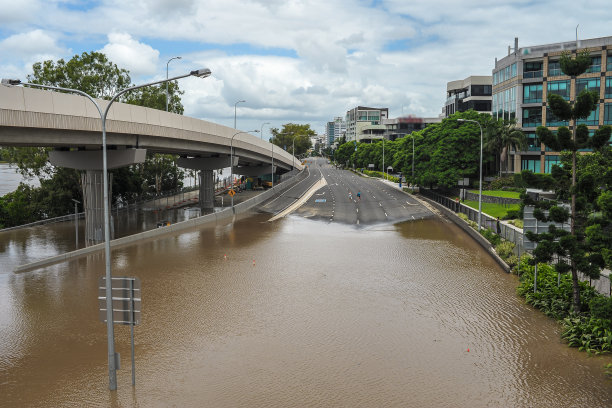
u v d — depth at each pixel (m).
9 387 16.11
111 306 15.59
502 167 75.12
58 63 66.06
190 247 40.38
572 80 64.06
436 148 71.25
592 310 17.83
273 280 29.56
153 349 19.14
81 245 40.00
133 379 16.11
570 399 15.12
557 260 29.36
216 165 67.56
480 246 40.69
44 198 62.00
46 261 34.03
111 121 37.75
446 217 58.38
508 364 17.70
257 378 16.62
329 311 23.70
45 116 31.64
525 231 26.02
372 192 86.88
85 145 39.69
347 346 19.39
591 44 62.22
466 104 120.38
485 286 28.23
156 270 32.16
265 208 67.62
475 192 63.62
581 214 23.98
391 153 119.06
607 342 18.72
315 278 30.08
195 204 72.94
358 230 49.72
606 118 61.81
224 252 38.22
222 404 14.88
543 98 66.69
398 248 39.91
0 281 29.25
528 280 26.64
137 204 71.50
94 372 17.17
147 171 86.06
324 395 15.45
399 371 17.16
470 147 67.94
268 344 19.59
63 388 15.98
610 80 61.25
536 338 20.20
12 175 191.12
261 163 94.25
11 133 31.16
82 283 28.83
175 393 15.58
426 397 15.30
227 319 22.56
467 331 21.02
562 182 23.28
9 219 58.12
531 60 67.81
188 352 18.83
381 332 20.92
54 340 20.14
